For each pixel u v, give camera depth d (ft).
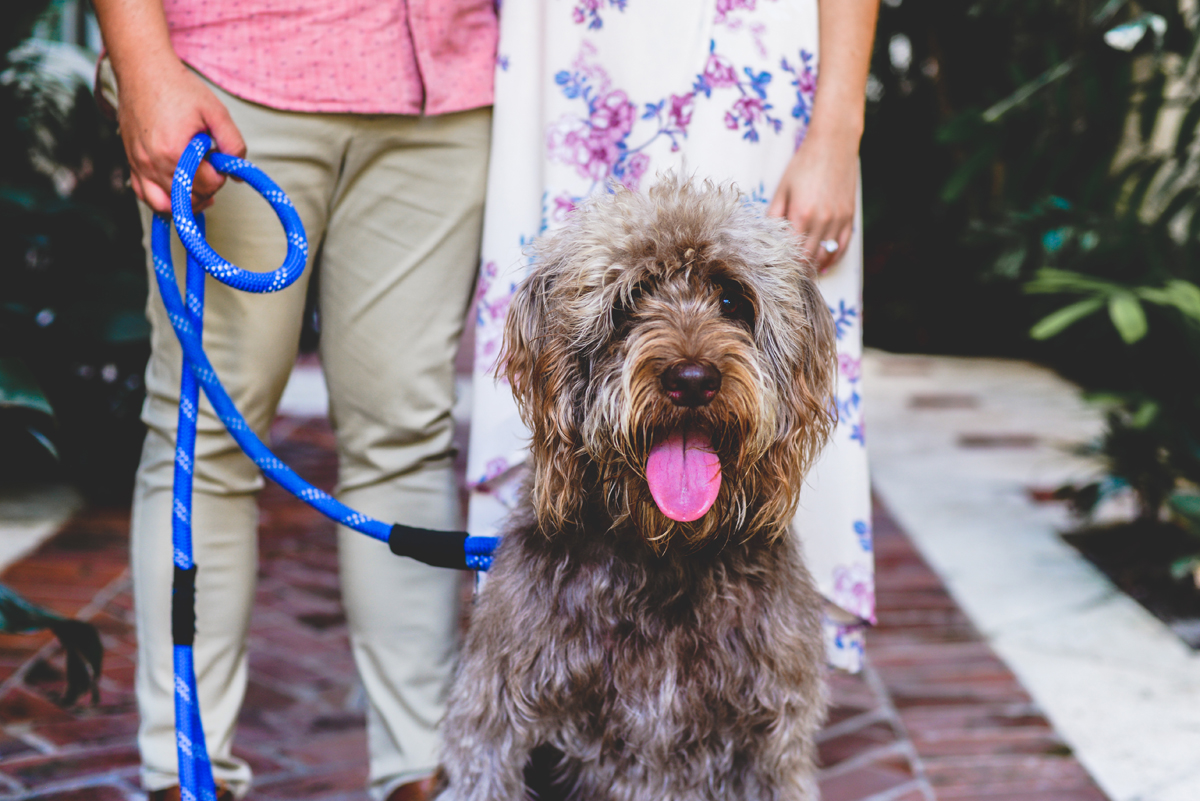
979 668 11.03
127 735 9.11
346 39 6.76
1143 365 13.96
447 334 7.53
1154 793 8.56
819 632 6.28
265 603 12.37
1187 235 13.71
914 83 32.09
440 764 6.62
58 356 15.24
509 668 5.91
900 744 9.42
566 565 5.93
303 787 8.39
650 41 7.10
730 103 7.00
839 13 7.08
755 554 6.04
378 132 7.07
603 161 7.25
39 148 17.26
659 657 5.84
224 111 6.10
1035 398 25.18
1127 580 13.37
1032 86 13.96
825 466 7.38
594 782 6.27
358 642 7.70
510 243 7.30
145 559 6.93
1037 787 8.66
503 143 7.25
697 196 5.99
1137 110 13.62
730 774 6.23
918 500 17.17
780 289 5.94
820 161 7.01
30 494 15.80
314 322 8.18
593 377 5.81
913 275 32.73
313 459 18.66
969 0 27.58
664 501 5.41
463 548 6.26
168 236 6.08
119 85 6.02
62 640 8.36
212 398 5.99
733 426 5.59
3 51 15.87
